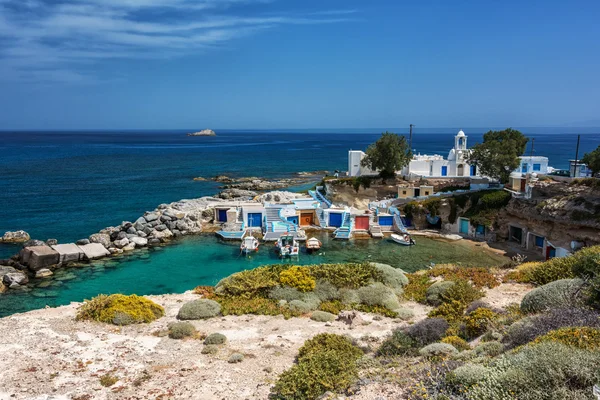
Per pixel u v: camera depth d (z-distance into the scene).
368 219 67.81
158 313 28.52
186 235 65.06
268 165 171.25
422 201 68.75
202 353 22.08
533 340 15.48
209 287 36.50
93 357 21.58
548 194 54.91
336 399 15.59
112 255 54.31
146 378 19.33
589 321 17.09
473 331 21.69
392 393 15.10
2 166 152.38
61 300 39.56
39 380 19.05
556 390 11.29
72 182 115.75
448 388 13.48
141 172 141.38
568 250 48.91
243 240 59.19
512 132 82.56
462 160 84.12
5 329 25.44
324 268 34.97
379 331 25.39
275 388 17.69
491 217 61.94
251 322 27.27
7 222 70.69
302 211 71.62
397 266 50.22
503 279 34.06
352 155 88.81
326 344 21.19
